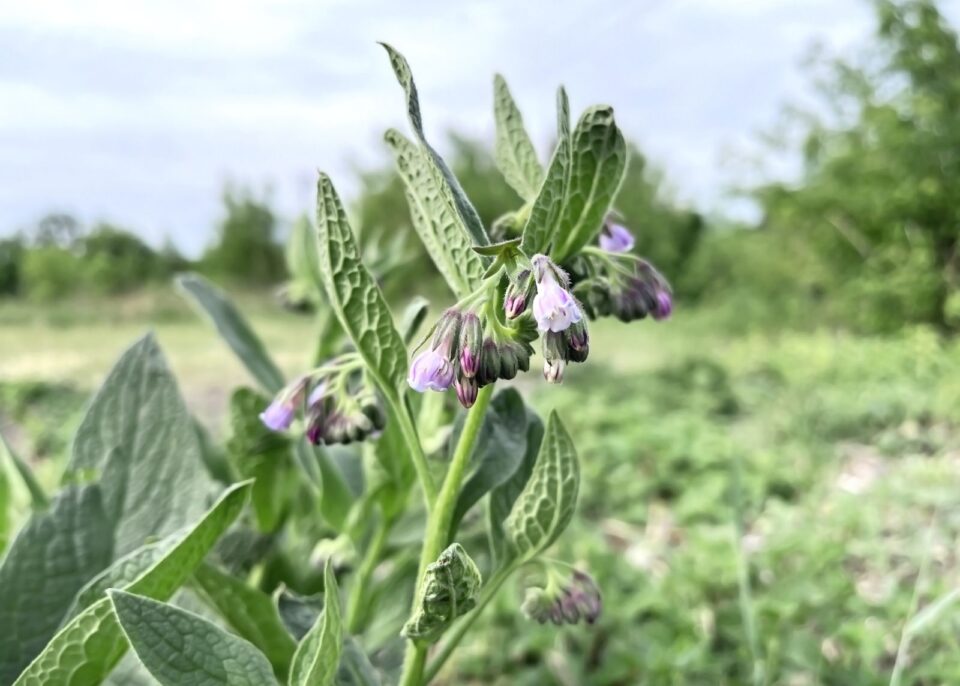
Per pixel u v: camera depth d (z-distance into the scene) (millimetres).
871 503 601
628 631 408
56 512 238
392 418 266
